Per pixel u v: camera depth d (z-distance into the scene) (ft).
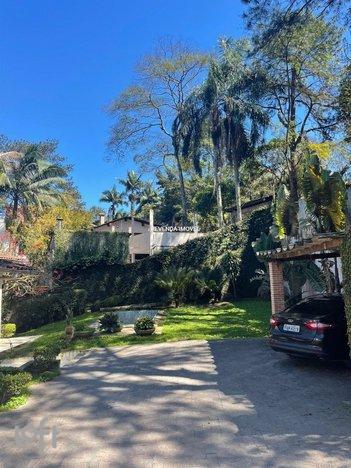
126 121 115.14
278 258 38.40
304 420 17.38
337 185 24.12
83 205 150.00
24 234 88.69
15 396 22.47
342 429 16.17
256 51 58.85
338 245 24.41
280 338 26.45
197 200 140.77
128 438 16.17
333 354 24.07
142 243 98.27
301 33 49.19
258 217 82.17
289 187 71.61
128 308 73.26
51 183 118.32
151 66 107.34
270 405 19.65
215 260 81.00
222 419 17.95
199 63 107.34
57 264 81.35
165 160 125.39
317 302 27.53
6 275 59.06
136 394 22.59
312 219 25.55
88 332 47.01
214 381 24.72
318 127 74.28
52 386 25.34
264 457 13.91
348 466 13.07
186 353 34.22
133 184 236.22
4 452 15.34
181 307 70.95
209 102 90.38
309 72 69.56
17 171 110.83
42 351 28.91
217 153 90.43
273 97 77.05
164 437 16.12
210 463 13.60
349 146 68.54
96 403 21.24
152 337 43.52
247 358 30.73
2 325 60.85
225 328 46.88
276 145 78.23
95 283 81.61
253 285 79.15
